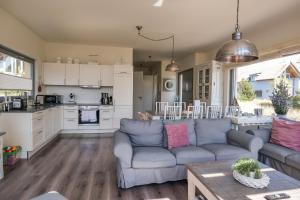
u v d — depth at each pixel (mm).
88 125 5758
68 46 5953
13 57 4148
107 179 2906
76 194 2475
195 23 4012
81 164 3453
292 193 1623
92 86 5883
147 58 8117
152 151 2764
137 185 2703
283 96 3756
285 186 1738
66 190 2562
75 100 6133
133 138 3092
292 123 3121
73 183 2754
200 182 1919
